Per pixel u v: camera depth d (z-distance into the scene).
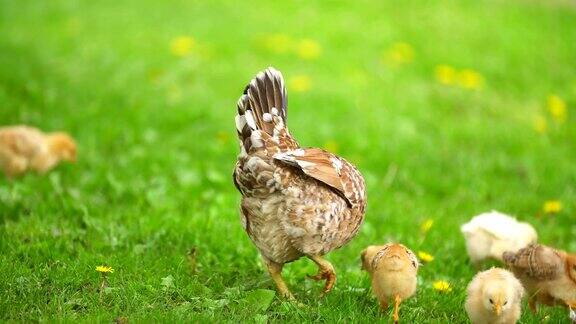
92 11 22.88
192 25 21.61
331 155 8.08
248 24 21.92
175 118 15.37
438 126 16.70
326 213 7.82
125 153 13.77
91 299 8.17
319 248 8.09
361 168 14.29
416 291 9.06
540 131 17.11
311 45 20.17
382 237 11.29
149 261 9.30
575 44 23.52
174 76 17.84
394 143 15.38
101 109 15.51
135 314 7.73
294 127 15.45
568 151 16.20
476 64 20.94
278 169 7.62
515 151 15.84
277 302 8.34
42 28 21.08
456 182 14.15
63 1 23.89
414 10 25.03
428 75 19.92
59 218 10.66
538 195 13.88
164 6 23.55
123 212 11.12
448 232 11.68
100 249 9.67
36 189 11.79
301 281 9.36
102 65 18.25
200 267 9.46
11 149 12.54
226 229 10.59
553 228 12.38
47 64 17.95
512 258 9.12
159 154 13.62
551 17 26.19
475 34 23.38
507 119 17.94
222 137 14.69
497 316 7.86
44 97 15.88
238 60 19.23
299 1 24.77
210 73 18.28
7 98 15.55
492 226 10.51
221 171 13.48
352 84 18.36
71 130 14.65
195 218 10.94
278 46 20.16
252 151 7.73
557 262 8.82
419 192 13.58
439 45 21.97
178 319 7.58
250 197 7.96
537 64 21.64
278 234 8.04
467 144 16.08
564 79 20.88
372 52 20.73
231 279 9.16
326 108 16.66
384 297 8.07
